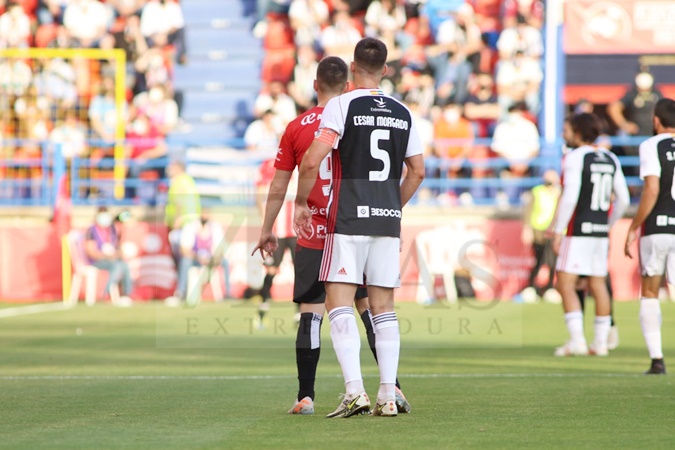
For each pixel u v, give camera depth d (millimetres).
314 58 67625
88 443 16266
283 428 17734
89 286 57938
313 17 70125
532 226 56719
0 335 39938
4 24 71312
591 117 31906
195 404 21328
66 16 71438
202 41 75125
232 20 76000
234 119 72312
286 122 66312
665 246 26969
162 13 73000
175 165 52719
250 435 16938
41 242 59594
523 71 65938
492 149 64188
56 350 34406
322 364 30062
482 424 18125
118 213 58406
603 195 31938
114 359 31484
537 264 56938
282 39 74562
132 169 65500
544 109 65812
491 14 70812
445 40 67125
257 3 75375
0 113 68250
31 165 66625
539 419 18797
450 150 64312
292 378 26391
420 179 19391
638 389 23688
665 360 30906
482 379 25891
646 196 26875
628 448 15609
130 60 70875
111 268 57375
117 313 50375
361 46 19156
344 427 17781
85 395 22938
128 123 69375
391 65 67438
